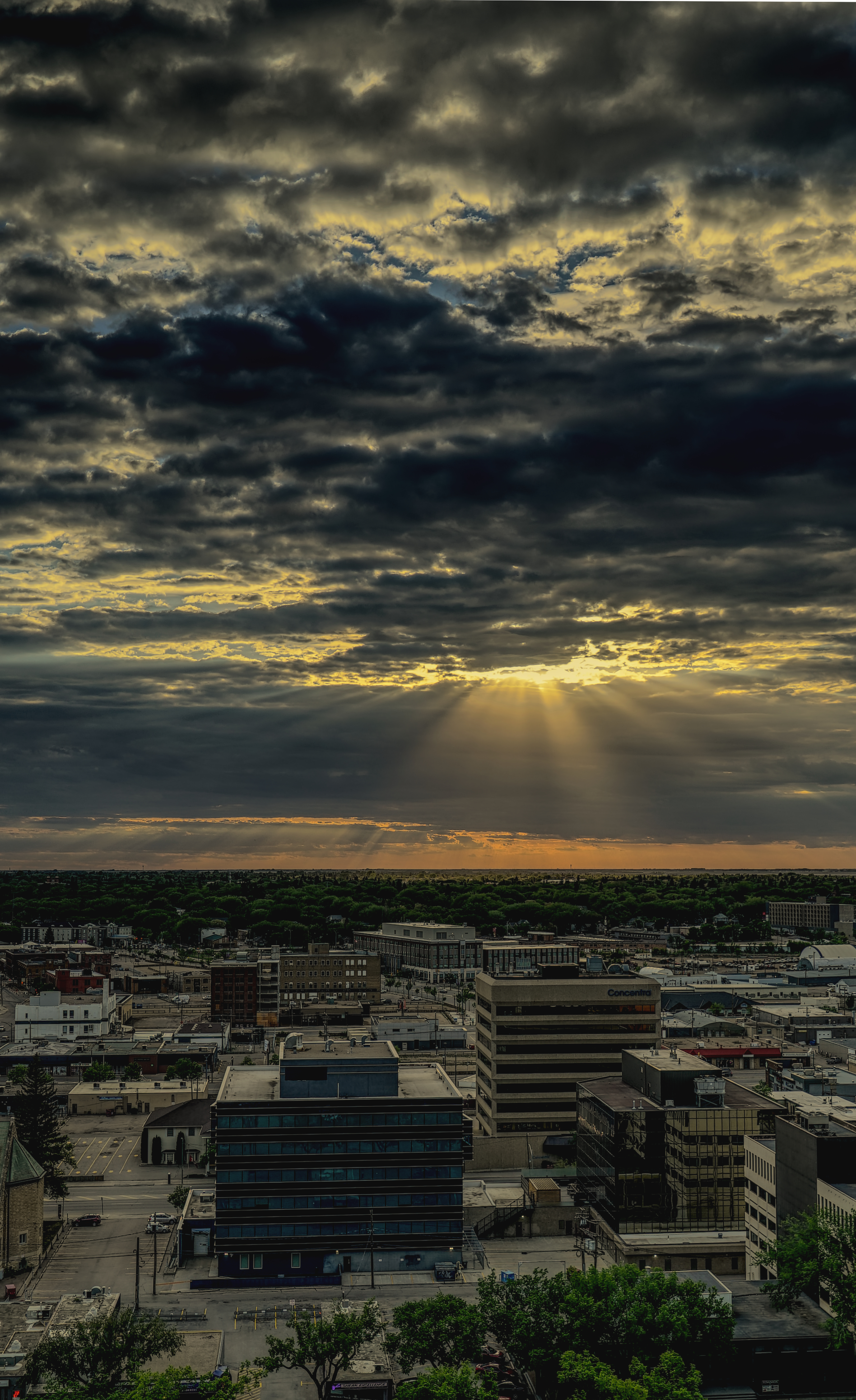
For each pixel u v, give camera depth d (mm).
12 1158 179000
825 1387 129750
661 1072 185375
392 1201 177125
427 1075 195750
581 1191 196375
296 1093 180250
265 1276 173375
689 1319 124500
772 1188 163500
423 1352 123688
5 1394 126500
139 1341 124062
